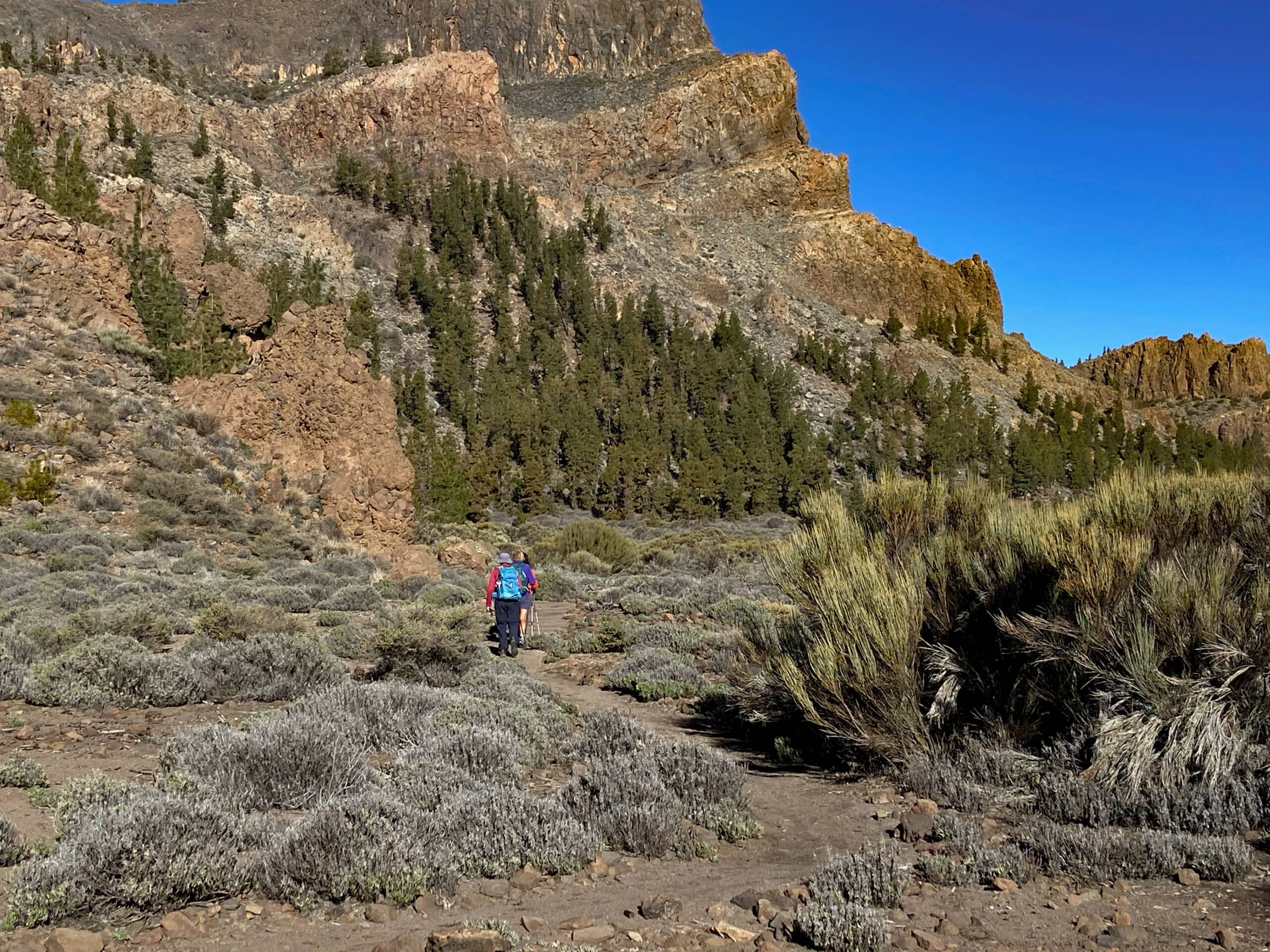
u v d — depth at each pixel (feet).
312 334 107.14
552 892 14.32
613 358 299.79
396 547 94.48
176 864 12.90
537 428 229.25
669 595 70.74
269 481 95.71
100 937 11.50
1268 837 16.21
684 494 220.84
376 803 15.06
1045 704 21.89
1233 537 22.39
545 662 44.65
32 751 21.56
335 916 12.87
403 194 345.72
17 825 16.02
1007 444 340.39
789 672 24.20
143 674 28.40
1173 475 25.22
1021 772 20.13
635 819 17.01
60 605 49.11
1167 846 15.11
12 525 75.00
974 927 12.53
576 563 101.71
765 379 321.52
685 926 12.71
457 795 16.87
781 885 14.88
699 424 252.21
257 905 13.09
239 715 26.99
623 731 23.77
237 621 39.37
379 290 294.46
